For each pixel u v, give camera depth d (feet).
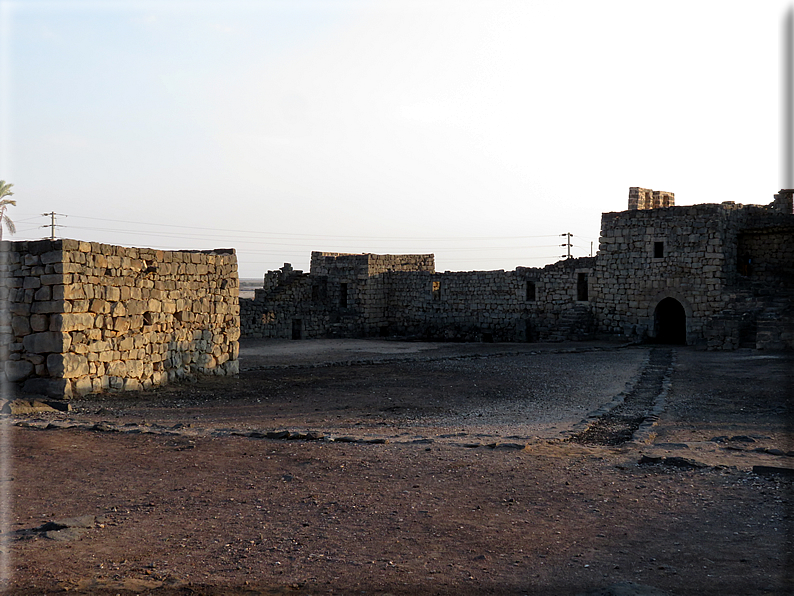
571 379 67.36
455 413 48.34
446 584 18.02
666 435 37.50
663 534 21.31
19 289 51.44
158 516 24.09
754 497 24.67
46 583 18.22
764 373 64.69
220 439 36.91
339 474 29.40
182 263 64.90
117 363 55.98
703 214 110.93
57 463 31.45
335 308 156.97
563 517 23.24
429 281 152.87
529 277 136.67
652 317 117.39
